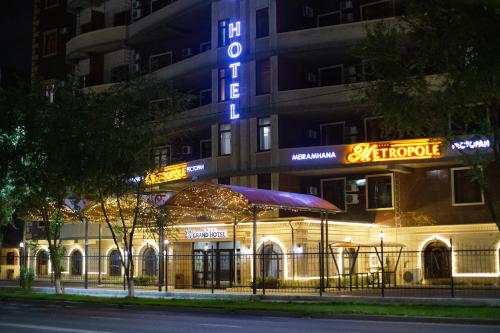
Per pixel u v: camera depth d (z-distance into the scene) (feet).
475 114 71.05
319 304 79.46
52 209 111.96
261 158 129.80
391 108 69.36
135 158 91.91
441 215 121.90
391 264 123.34
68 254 154.61
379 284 106.63
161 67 163.02
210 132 145.69
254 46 132.36
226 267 122.11
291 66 132.26
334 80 134.92
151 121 94.12
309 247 113.09
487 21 59.47
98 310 79.15
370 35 70.95
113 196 98.73
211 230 122.01
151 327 55.93
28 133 95.81
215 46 138.31
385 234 125.18
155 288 116.16
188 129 141.59
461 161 74.43
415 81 68.85
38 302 95.09
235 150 132.77
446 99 67.31
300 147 128.16
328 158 124.57
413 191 125.18
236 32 134.92
